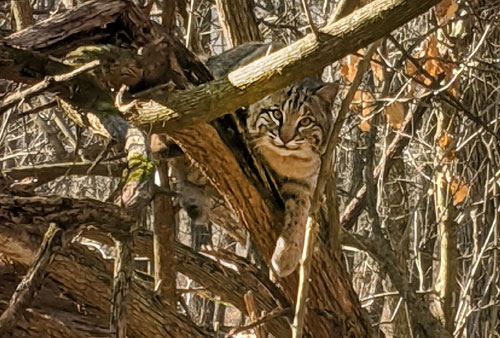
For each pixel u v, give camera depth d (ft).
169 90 17.67
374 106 32.37
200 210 26.25
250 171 21.86
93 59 17.79
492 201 37.68
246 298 24.29
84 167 25.43
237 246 45.16
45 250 13.80
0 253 22.21
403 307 41.60
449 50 33.88
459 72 28.43
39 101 34.22
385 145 37.11
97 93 17.39
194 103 17.53
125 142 16.16
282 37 38.68
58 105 18.24
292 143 24.39
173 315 24.58
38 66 17.38
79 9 18.42
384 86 31.76
